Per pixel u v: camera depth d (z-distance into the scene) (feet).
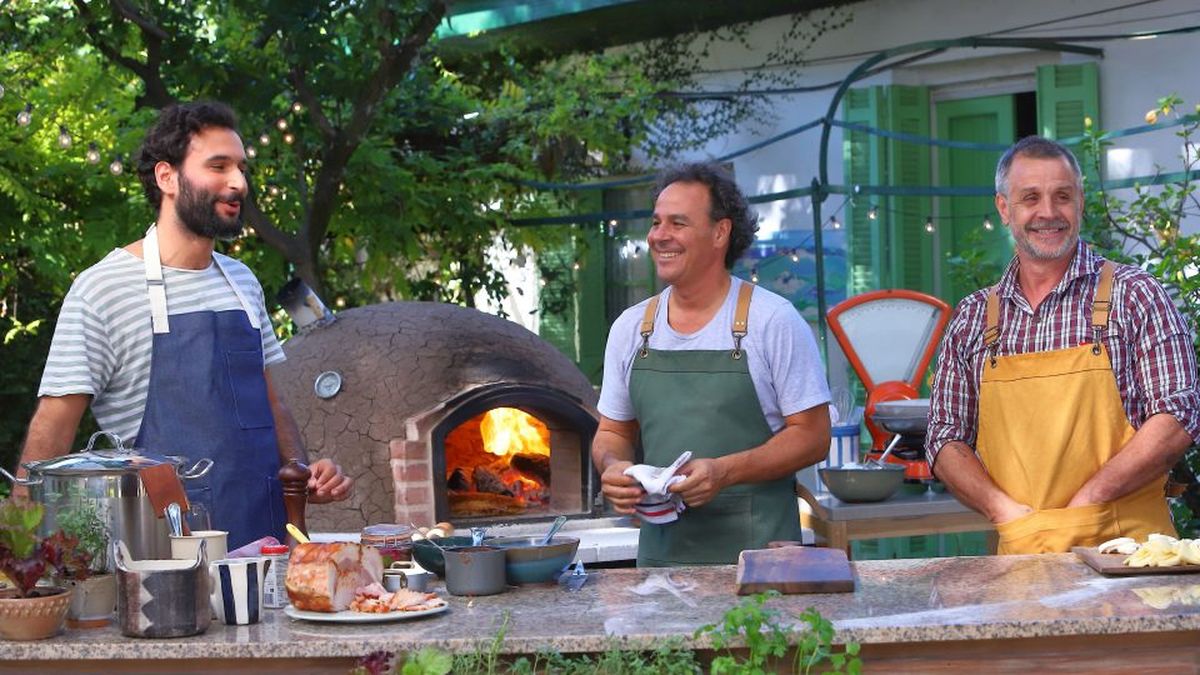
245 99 26.55
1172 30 24.63
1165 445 12.05
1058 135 27.35
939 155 29.73
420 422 19.30
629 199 33.53
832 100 27.73
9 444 29.66
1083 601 9.29
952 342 13.23
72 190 28.94
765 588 9.84
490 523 19.49
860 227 29.66
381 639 8.76
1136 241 23.81
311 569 9.41
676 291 12.92
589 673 8.47
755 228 13.07
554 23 30.91
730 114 31.42
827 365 24.89
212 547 10.35
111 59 26.04
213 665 8.96
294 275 29.22
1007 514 12.48
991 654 8.88
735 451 12.69
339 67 26.86
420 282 32.19
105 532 9.86
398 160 31.45
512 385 19.69
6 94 26.81
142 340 12.81
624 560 18.83
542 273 34.06
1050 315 12.67
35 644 8.94
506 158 32.04
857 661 8.43
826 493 17.40
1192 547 10.18
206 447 12.89
